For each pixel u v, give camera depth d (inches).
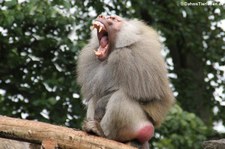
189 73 904.3
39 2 639.8
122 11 784.3
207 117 914.1
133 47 466.0
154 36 481.1
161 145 865.5
